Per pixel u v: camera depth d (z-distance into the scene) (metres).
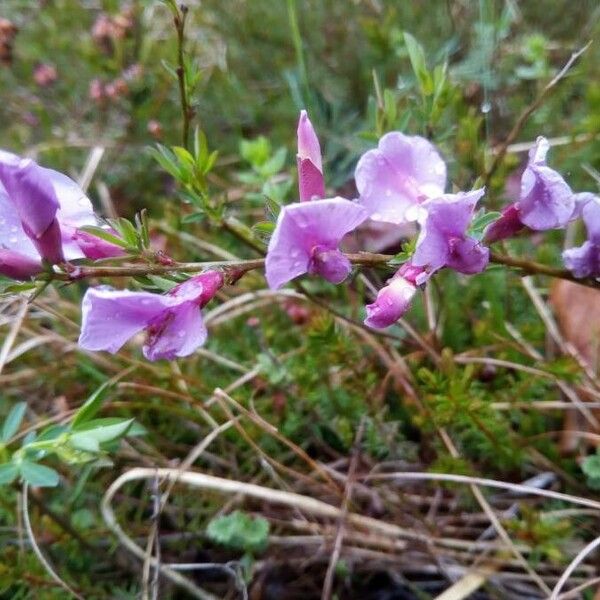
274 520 0.14
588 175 0.18
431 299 0.17
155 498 0.13
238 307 0.18
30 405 0.17
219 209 0.13
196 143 0.13
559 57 0.22
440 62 0.19
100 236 0.10
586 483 0.15
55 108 0.24
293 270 0.09
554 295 0.17
